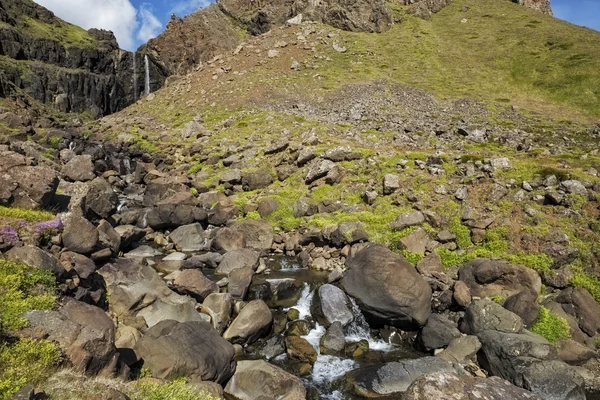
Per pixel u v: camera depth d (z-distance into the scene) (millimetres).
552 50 55406
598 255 13617
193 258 16672
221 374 9383
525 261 14266
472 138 28781
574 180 16656
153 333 9953
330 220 18828
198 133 36625
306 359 11000
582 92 43000
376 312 12656
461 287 13500
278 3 87312
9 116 37344
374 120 36188
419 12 77500
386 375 10180
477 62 56688
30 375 6418
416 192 18969
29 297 8609
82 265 11195
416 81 49875
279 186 23328
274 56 57719
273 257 17781
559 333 11773
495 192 17359
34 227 11367
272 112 40750
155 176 29109
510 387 8586
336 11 68625
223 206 21562
